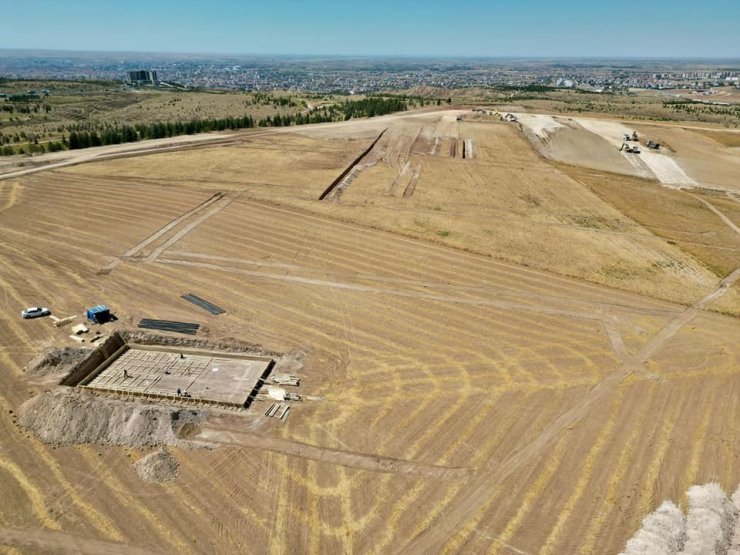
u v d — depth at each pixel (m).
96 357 33.94
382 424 29.25
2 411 29.06
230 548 22.19
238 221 55.16
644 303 42.94
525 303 41.97
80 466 25.94
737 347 37.31
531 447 27.95
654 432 29.27
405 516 23.91
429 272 46.34
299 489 25.14
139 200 60.25
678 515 24.11
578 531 23.42
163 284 42.75
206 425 29.02
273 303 40.66
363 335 37.09
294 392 31.64
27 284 41.88
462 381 32.78
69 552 21.67
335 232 53.50
